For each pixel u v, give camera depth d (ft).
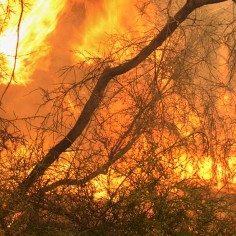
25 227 14.92
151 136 17.70
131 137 17.69
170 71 19.53
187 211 15.21
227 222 15.23
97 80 20.04
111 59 20.27
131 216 15.11
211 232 15.11
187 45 20.84
